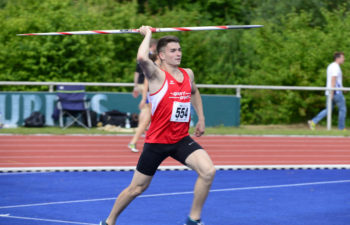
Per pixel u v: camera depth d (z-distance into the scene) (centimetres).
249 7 7419
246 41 5847
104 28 5391
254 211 1689
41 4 5734
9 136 3784
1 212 1648
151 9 7369
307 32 5438
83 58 5097
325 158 2989
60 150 3158
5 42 5253
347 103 5138
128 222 1540
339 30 5319
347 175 2428
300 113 5166
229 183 2188
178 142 1343
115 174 2408
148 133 1344
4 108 4231
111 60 5362
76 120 4200
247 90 5366
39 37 5122
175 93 1313
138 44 5722
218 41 5803
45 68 5059
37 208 1709
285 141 3744
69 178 2291
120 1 7081
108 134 3941
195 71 5638
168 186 2102
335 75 4322
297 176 2384
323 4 7300
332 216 1634
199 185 1310
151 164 1332
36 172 2452
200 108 1474
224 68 5662
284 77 5188
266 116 5259
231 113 4456
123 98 4297
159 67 1376
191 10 7012
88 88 5206
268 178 2320
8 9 5866
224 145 3484
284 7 7175
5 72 5053
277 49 5478
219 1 7062
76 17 5356
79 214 1633
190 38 5634
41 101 4256
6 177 2305
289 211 1695
